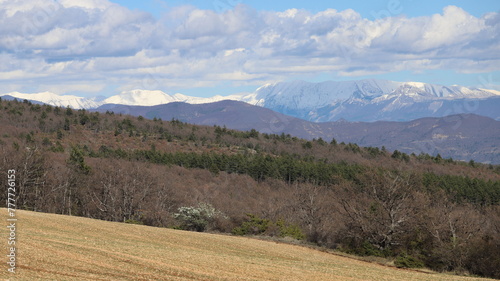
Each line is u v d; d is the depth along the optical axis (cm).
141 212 9212
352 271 4200
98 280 2594
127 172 10231
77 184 9819
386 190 6475
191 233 6031
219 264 3691
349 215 6500
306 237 7362
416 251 5872
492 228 6203
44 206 9256
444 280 4038
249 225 7725
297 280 3328
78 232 4494
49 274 2569
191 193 10856
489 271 5147
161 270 3084
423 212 6272
